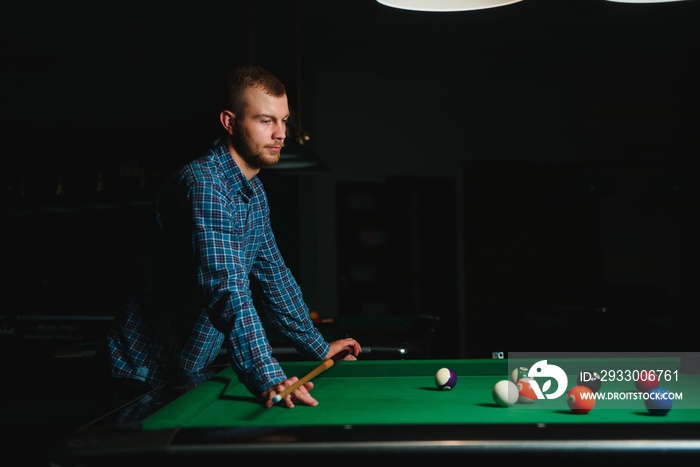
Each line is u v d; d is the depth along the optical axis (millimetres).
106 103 7246
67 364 4332
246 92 2012
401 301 7461
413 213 7582
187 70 6352
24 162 8219
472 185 7602
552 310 5523
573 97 8031
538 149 7883
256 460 1286
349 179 7066
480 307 7582
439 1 2154
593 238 8078
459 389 1978
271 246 2311
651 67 7000
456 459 1288
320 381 2113
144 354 2121
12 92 6785
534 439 1294
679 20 5496
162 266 2066
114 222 8672
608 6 5129
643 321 5336
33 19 4988
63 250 8906
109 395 2150
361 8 5094
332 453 1278
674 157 8336
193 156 6152
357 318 4414
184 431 1359
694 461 1311
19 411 5121
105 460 1260
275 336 3543
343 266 7105
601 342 5340
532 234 7832
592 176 6930
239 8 4953
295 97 7113
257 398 1818
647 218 8398
